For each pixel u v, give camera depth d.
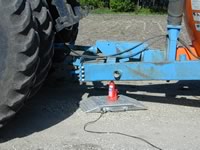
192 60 4.21
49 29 3.80
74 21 4.11
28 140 3.63
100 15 15.77
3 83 3.42
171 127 3.98
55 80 5.15
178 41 4.43
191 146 3.59
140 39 9.28
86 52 4.86
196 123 4.09
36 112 4.28
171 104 4.61
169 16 4.24
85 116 4.20
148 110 4.39
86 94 4.88
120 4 17.89
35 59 3.46
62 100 4.66
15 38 3.39
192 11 4.29
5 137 3.67
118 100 4.49
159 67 4.18
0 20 3.39
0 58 3.40
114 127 3.94
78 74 4.47
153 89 5.14
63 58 4.73
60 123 4.02
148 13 17.59
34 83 3.62
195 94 4.99
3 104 3.45
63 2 4.08
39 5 3.74
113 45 4.84
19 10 3.41
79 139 3.66
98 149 3.47
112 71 4.31
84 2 18.22
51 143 3.58
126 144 3.58
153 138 3.72
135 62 4.25
